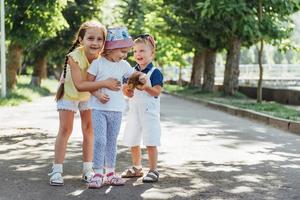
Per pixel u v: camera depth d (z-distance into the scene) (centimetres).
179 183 603
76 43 597
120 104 591
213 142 973
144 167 698
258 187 589
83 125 609
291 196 549
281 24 1848
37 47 3244
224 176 648
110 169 592
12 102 1952
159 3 2598
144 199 527
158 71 621
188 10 2277
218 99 2273
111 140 591
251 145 944
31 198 526
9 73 2412
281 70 4597
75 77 577
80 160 743
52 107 1864
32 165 704
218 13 1560
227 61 2456
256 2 1686
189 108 1950
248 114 1541
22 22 2106
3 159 750
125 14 4269
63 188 570
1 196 533
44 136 1016
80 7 2989
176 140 994
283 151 874
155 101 619
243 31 1560
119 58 588
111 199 525
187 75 6262
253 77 4672
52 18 2117
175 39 2705
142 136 620
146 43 619
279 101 2216
